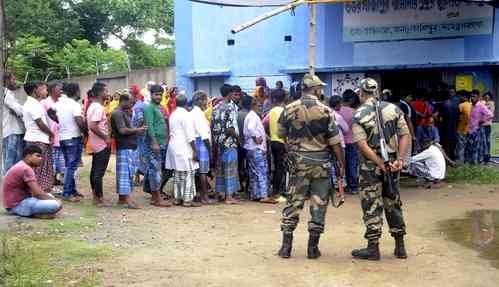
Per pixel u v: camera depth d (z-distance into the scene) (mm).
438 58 14266
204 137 9281
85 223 7664
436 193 10539
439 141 13406
